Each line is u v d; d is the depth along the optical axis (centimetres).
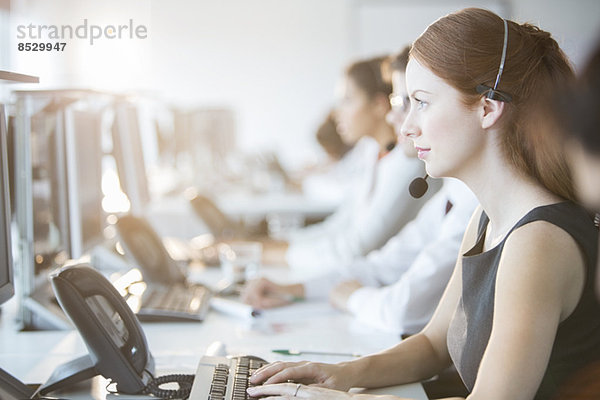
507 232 116
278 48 823
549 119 64
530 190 114
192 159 482
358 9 813
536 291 104
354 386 128
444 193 214
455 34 115
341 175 484
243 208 431
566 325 111
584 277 108
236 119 638
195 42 816
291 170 716
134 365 125
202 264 275
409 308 175
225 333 172
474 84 113
